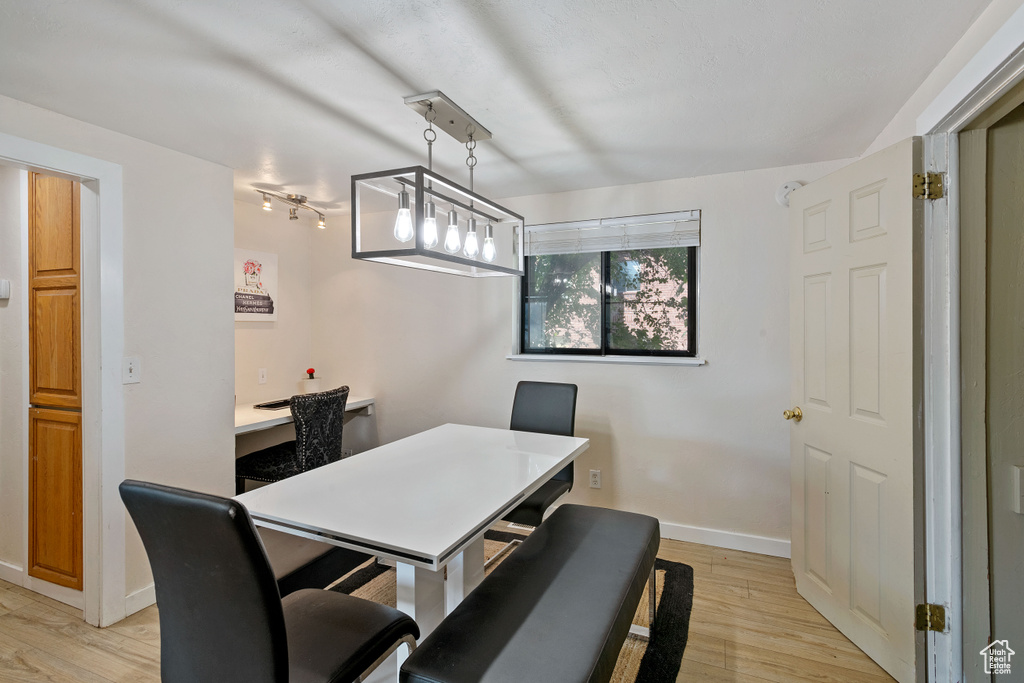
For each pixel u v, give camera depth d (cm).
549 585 151
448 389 349
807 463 225
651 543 188
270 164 258
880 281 180
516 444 236
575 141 226
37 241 229
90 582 212
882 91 179
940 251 163
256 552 99
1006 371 157
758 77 169
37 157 185
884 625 180
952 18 136
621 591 148
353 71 163
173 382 236
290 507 155
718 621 211
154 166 228
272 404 342
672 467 290
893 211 173
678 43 148
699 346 284
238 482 314
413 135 218
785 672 179
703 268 282
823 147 235
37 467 232
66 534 225
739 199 273
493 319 333
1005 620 159
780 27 140
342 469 196
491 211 208
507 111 194
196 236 247
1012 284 154
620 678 176
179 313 239
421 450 225
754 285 271
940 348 164
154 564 112
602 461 305
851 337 196
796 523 235
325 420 295
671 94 181
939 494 165
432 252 151
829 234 208
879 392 182
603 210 304
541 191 312
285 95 179
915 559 166
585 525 197
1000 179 155
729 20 136
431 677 113
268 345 363
